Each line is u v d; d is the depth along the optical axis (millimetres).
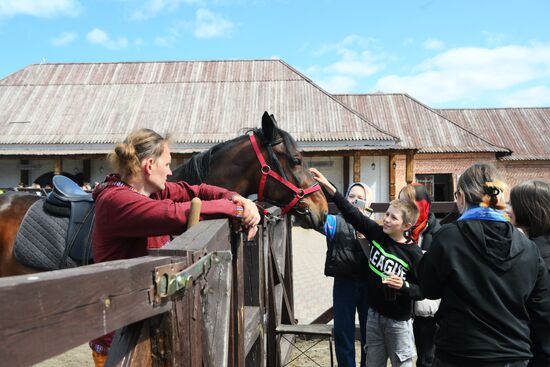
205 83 25594
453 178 24438
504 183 1868
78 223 2826
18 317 607
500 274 1761
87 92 25000
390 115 26609
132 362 985
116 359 984
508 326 1731
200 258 1207
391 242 2867
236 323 1851
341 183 21609
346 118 22719
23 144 21531
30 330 628
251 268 2742
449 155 24391
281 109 23562
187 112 23672
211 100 24469
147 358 1051
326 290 7188
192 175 2939
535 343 1886
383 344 2922
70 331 707
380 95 27938
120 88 25281
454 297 1834
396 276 2691
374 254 2896
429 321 3082
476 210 1852
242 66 26734
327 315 4961
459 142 24844
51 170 22062
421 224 3074
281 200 2977
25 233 2928
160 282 990
